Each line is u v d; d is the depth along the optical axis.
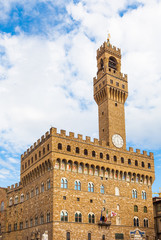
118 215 96.81
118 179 101.56
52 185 87.44
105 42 119.75
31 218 98.19
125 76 119.62
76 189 90.81
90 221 90.19
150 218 104.56
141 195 105.38
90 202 92.19
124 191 101.31
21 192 111.38
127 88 118.00
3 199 121.38
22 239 102.06
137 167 107.62
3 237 114.19
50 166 90.56
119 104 114.19
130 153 107.94
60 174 89.31
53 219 83.25
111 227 93.75
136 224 100.00
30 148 108.00
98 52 123.25
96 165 97.31
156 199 127.81
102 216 93.19
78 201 89.88
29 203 101.94
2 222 117.62
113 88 113.25
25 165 110.25
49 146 91.50
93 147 99.06
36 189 98.50
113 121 109.44
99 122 113.56
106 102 111.81
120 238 94.38
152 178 110.50
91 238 88.50
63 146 92.19
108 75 114.19
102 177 98.06
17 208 111.19
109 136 105.50
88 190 93.31
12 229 111.12
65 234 83.81
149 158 112.81
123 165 104.06
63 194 87.69
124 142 109.38
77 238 85.62
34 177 101.38
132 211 100.69
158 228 118.38
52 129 91.94
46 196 90.19
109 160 101.19
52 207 84.94
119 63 120.94
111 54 119.50
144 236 99.94
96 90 118.19
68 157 91.88
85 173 94.69
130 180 104.44
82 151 95.81
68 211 86.81
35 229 93.38
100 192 95.56
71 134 95.25
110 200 96.75
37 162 98.88
